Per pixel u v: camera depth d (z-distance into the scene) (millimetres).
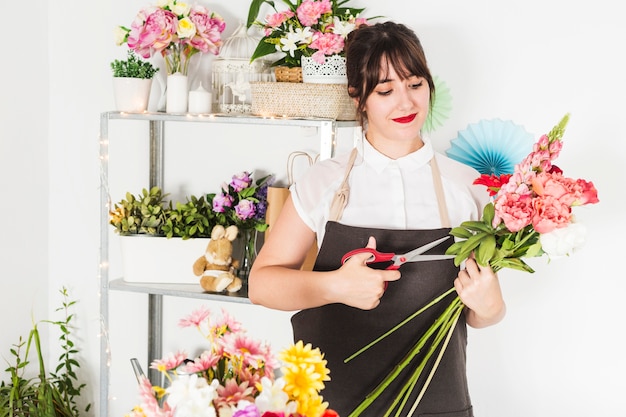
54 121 3045
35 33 2959
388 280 1616
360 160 1888
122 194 3000
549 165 1425
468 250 1501
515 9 2533
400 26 1888
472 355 2668
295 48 2391
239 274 2719
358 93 1865
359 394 1769
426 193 1851
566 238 1368
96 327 3074
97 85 2984
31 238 3008
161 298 2979
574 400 2586
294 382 951
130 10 2926
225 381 998
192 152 2906
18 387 2834
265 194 2686
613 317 2531
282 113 2447
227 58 2656
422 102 1826
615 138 2482
